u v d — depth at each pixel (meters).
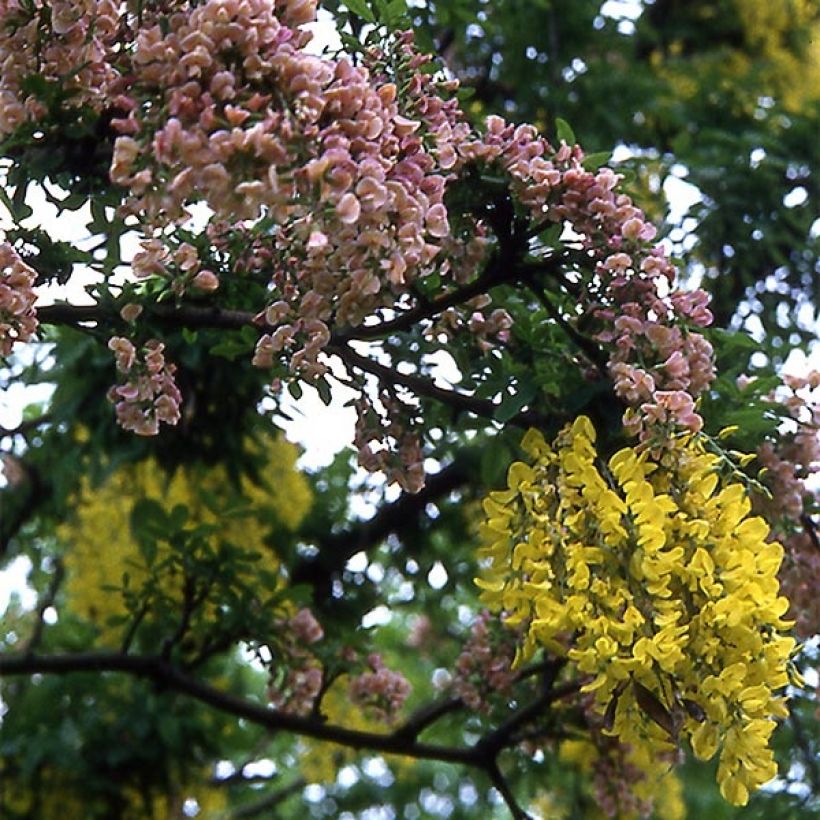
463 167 3.03
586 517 2.77
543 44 5.92
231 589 4.35
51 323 3.16
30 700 5.69
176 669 4.47
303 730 4.41
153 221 2.65
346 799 8.30
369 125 2.52
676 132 6.27
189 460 5.17
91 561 5.36
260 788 7.17
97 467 5.13
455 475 5.50
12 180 2.91
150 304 3.18
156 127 2.51
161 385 3.02
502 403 3.13
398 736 4.35
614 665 2.63
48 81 2.84
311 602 4.98
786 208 5.74
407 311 3.18
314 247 2.45
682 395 2.84
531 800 5.53
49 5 2.79
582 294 3.09
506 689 4.21
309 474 5.96
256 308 3.53
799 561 3.43
